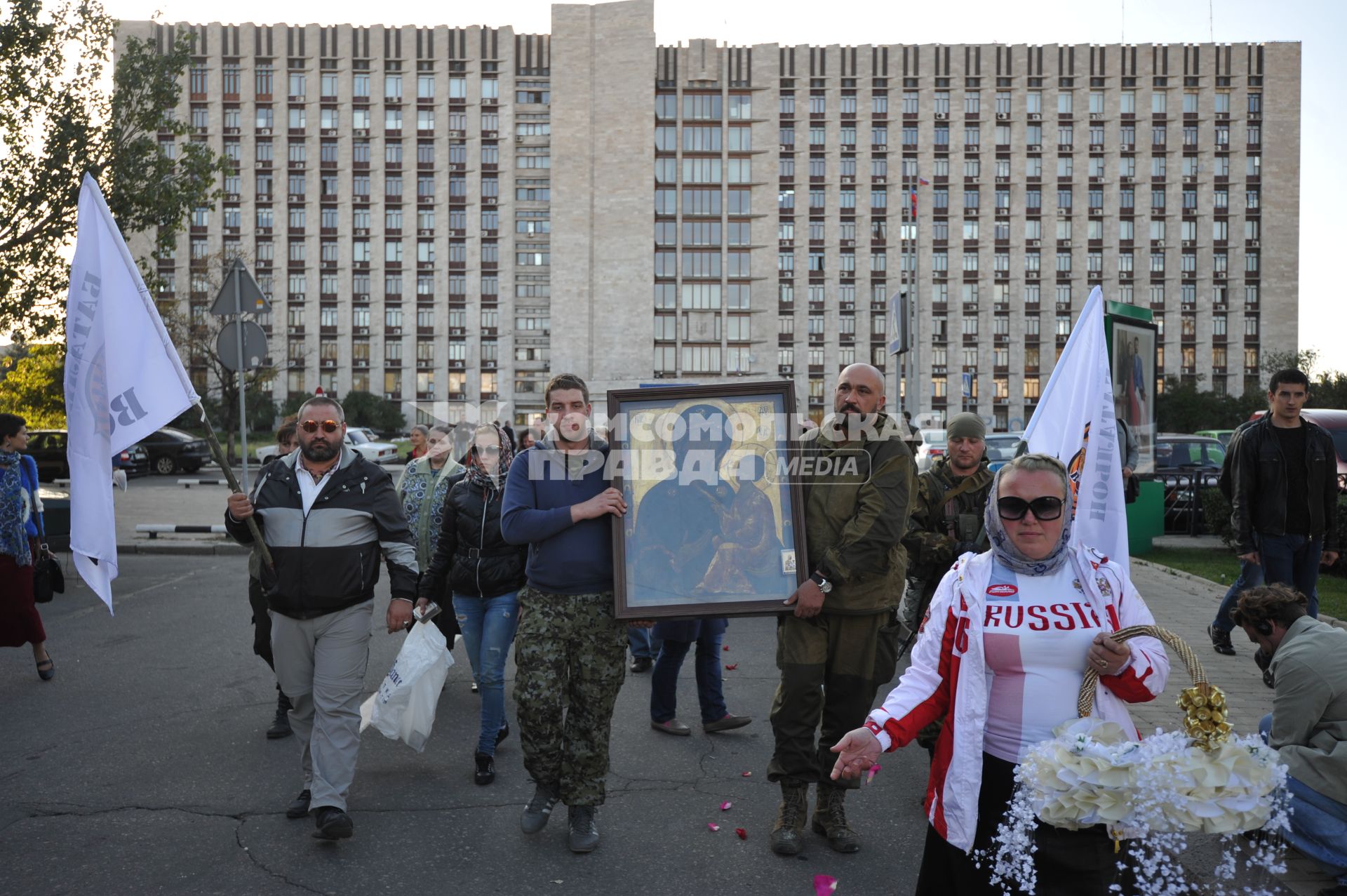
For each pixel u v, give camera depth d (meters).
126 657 7.59
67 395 4.27
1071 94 76.88
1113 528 4.38
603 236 74.94
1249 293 77.62
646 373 74.31
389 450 40.72
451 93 75.94
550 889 3.62
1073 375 4.57
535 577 4.17
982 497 4.93
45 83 12.92
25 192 12.91
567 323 74.62
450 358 75.75
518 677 4.11
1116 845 2.22
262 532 4.29
